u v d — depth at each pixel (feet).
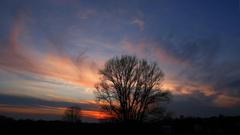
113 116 149.28
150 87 150.30
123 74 150.30
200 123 157.48
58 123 169.37
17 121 166.91
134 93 149.79
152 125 150.00
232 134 146.30
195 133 149.89
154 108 149.07
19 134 142.92
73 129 155.74
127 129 146.82
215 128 151.43
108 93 151.23
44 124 165.48
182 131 151.23
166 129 151.23
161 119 150.10
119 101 149.48
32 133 145.79
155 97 149.59
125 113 147.43
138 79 150.20
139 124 147.54
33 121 169.07
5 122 165.68
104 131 150.20
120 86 149.48
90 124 163.12
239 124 152.87
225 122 157.48
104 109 150.20
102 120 150.92
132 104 148.97
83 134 145.59
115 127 148.66
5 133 143.23
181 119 161.38
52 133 146.51
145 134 147.23
